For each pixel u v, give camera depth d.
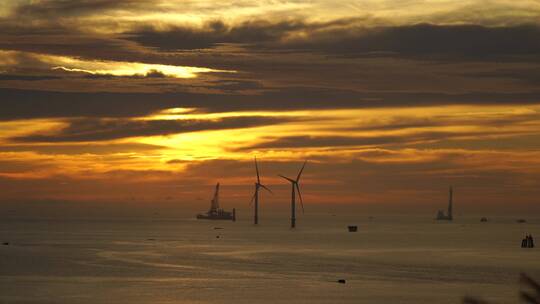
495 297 92.62
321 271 130.50
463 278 118.25
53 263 144.88
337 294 94.00
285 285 104.69
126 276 118.25
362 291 97.50
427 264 148.62
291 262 152.62
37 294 93.00
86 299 88.25
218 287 101.88
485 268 139.12
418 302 87.06
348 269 135.25
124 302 85.62
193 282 108.75
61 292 95.19
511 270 135.00
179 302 85.56
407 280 114.06
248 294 93.44
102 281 109.94
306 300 87.56
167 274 122.06
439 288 102.50
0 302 85.25
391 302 86.69
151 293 94.31
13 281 109.31
